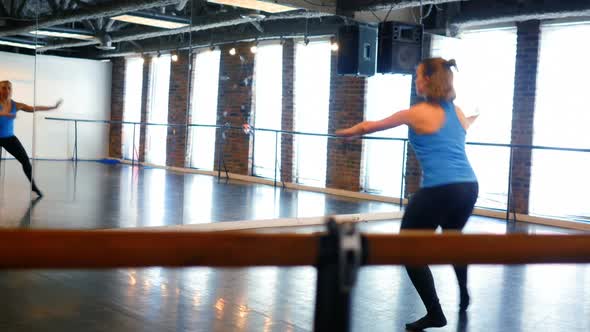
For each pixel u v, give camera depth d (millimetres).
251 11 6363
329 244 805
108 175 5727
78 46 5465
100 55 5582
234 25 6305
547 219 7461
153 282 4160
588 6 6742
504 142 7945
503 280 4613
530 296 4176
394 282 4410
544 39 7543
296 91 6754
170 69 5969
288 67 6656
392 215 7578
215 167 6352
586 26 7211
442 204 3123
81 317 3338
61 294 3783
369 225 6988
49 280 4094
